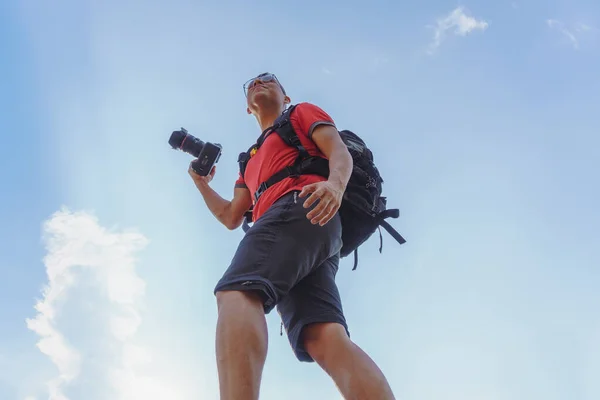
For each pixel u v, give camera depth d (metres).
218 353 2.42
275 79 4.47
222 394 2.32
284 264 2.78
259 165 3.43
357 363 2.78
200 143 4.11
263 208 3.23
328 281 3.17
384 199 3.64
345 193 3.33
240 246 2.90
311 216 2.70
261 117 4.29
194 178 4.09
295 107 3.54
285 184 3.21
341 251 3.44
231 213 3.99
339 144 3.21
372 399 2.65
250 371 2.37
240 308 2.54
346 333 2.99
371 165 3.53
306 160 3.30
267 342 2.52
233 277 2.69
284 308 3.17
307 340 2.99
